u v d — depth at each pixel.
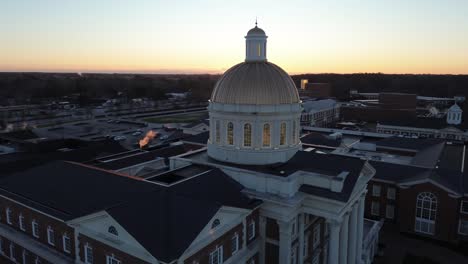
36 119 180.25
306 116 162.75
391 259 57.00
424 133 133.25
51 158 73.19
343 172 42.62
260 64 48.41
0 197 46.59
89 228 34.25
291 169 45.47
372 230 58.50
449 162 74.00
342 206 40.44
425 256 57.72
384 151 90.00
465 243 61.72
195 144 76.19
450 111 135.50
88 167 46.53
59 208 39.38
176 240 28.92
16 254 45.16
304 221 45.41
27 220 43.06
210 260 33.00
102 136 136.12
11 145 103.00
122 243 31.02
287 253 40.47
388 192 70.12
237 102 46.16
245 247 38.78
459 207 62.38
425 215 64.69
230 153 47.16
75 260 36.97
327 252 54.22
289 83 48.44
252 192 41.53
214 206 32.59
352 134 114.25
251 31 49.25
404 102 184.75
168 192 35.28
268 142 46.94
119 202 36.00
